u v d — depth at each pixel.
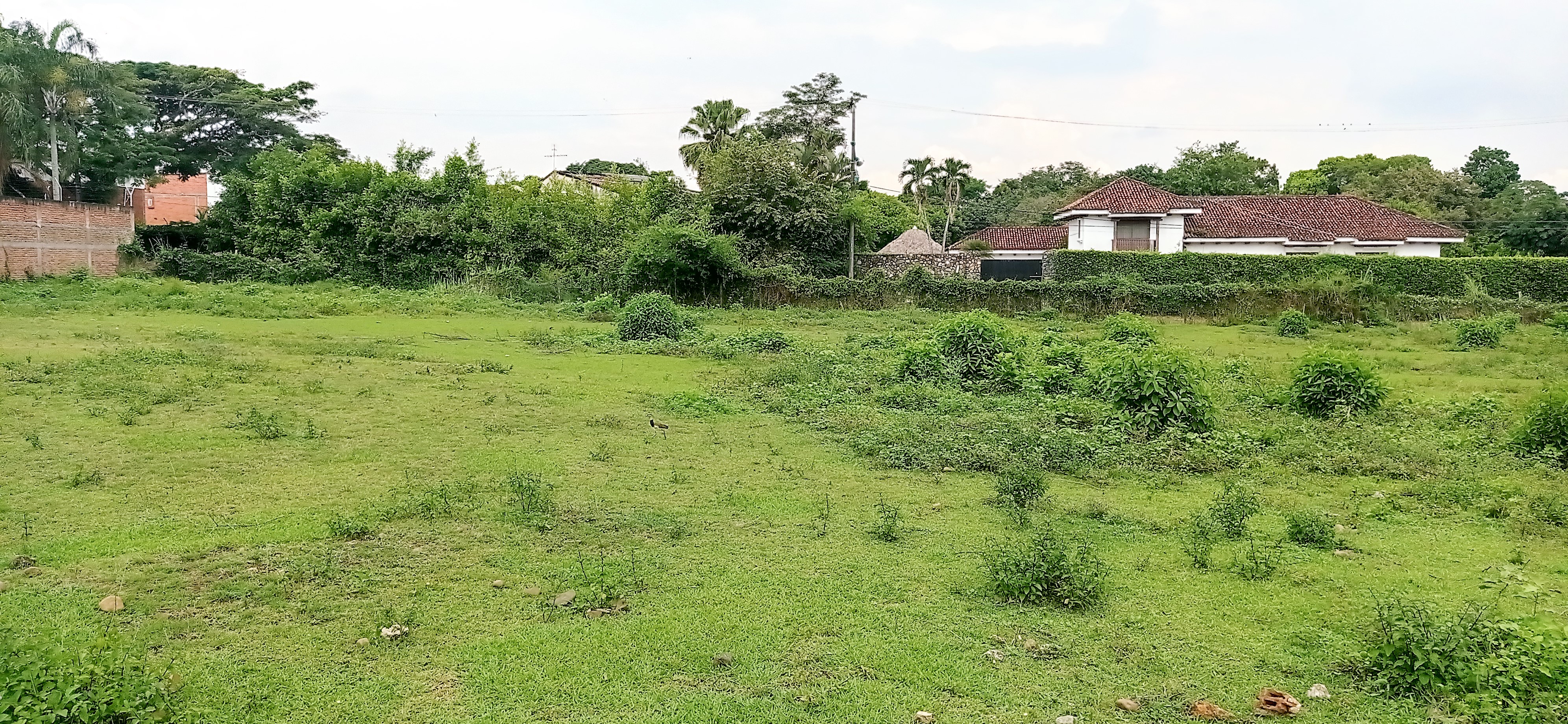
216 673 4.54
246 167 44.84
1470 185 52.03
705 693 4.45
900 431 10.18
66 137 38.06
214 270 32.78
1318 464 9.28
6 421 9.87
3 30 36.12
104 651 4.20
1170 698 4.48
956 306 29.81
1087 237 38.44
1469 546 6.86
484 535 6.65
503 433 10.09
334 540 6.48
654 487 8.08
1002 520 7.29
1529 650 4.42
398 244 32.62
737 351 17.88
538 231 33.34
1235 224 39.16
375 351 16.67
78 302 24.03
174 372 13.38
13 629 4.74
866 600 5.59
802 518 7.26
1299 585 5.95
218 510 7.10
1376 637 4.99
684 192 35.81
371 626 5.10
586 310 26.23
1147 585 5.92
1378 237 37.69
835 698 4.42
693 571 6.05
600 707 4.32
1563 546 6.88
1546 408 10.16
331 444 9.36
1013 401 12.65
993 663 4.80
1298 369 12.89
